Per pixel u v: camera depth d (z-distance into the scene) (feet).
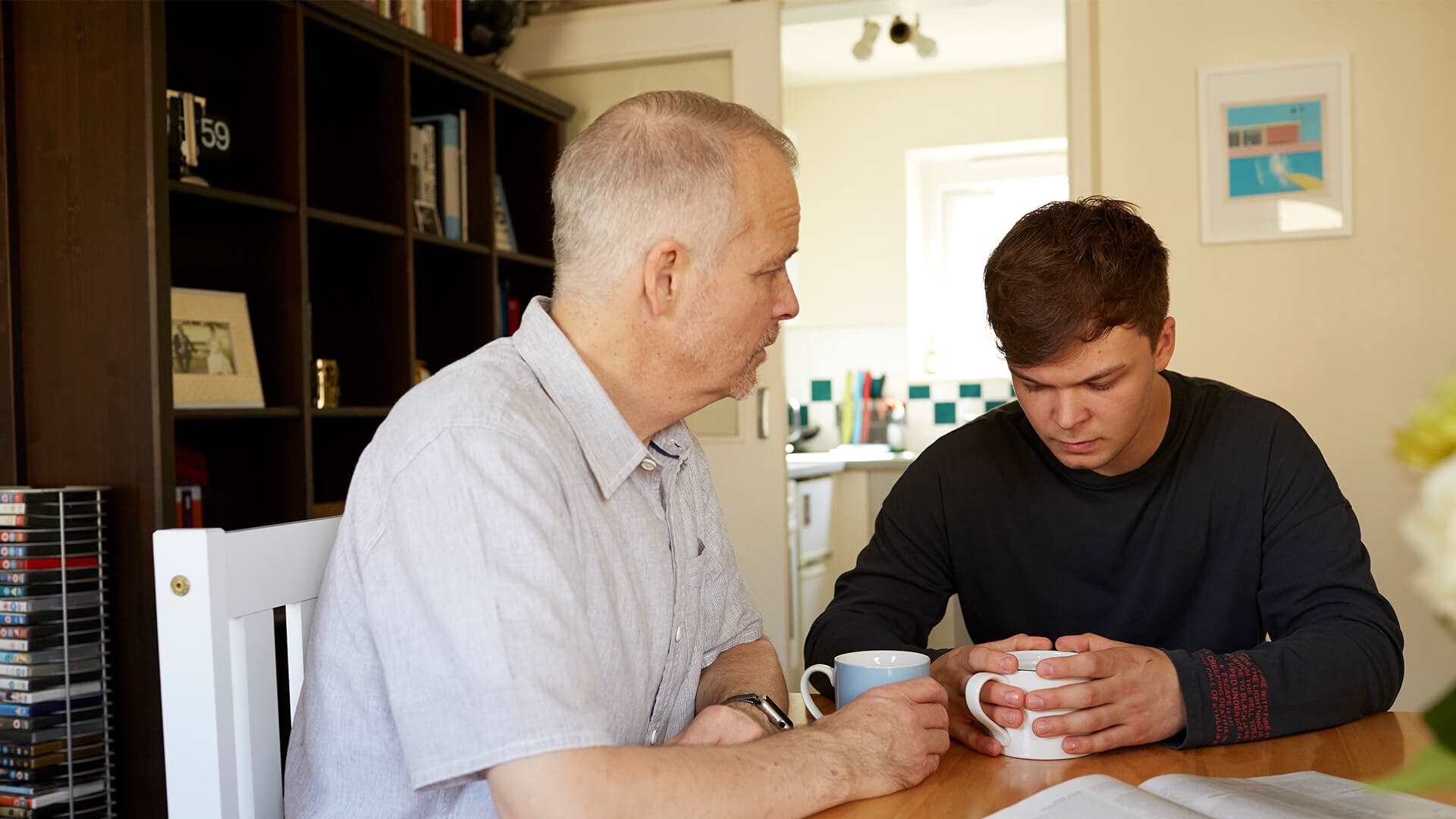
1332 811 2.63
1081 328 3.76
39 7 6.48
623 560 3.27
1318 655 3.60
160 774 6.30
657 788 2.63
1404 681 8.46
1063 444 4.07
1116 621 4.66
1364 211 8.71
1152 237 3.98
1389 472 8.63
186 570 2.91
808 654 4.51
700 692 3.97
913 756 3.08
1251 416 4.56
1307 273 8.82
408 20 8.93
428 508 2.80
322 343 8.86
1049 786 3.04
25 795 5.99
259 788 3.04
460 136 9.64
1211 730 3.35
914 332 16.17
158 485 6.29
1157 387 4.37
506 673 2.62
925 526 4.88
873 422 16.35
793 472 12.67
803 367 16.80
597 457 3.23
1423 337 8.59
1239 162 8.94
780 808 2.78
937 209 16.21
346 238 8.66
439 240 9.01
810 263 16.43
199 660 2.90
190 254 7.75
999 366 16.05
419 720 2.70
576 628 2.76
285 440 7.60
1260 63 8.89
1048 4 12.75
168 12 7.48
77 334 6.44
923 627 4.84
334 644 3.05
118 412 6.37
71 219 6.44
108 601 6.37
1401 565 8.56
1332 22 8.78
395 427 3.01
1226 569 4.50
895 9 10.31
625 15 10.64
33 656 6.01
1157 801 2.68
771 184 3.30
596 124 3.34
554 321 3.37
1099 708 3.32
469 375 3.10
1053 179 15.74
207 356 7.07
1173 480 4.50
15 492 6.02
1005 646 3.59
